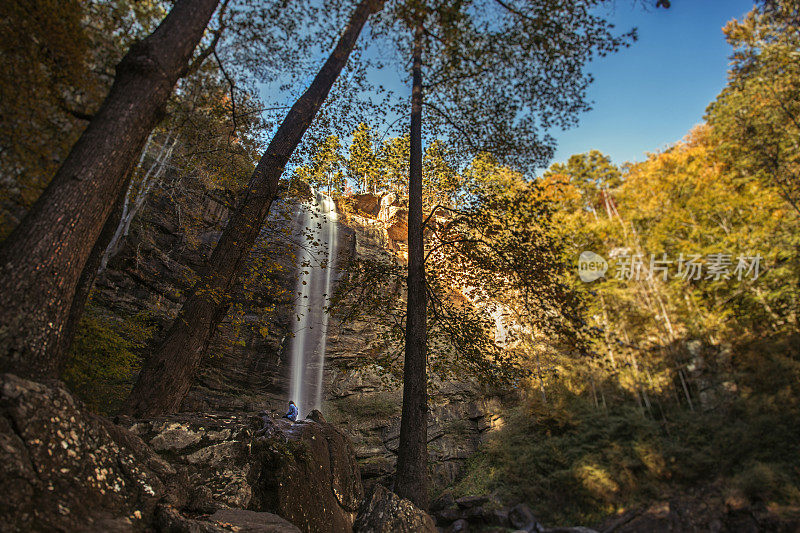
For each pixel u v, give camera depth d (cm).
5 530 210
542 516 1552
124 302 1419
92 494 280
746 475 1305
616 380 1955
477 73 991
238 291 888
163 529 301
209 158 1058
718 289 2138
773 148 2295
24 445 256
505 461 1794
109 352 786
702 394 1752
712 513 1295
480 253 1091
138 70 421
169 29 451
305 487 545
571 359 1995
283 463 527
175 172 1527
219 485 459
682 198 2605
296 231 2241
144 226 1614
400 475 655
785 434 1391
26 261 318
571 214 2658
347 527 592
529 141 1091
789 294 1873
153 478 343
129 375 892
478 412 2131
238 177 1149
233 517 379
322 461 640
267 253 926
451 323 1102
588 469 1555
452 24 735
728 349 1834
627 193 2919
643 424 1661
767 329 1845
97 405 695
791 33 2052
